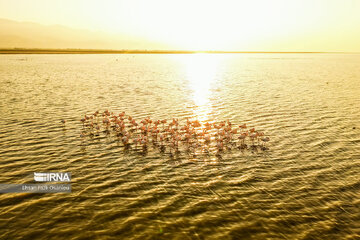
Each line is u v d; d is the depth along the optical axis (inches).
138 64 7263.8
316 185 946.7
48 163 1085.8
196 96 2544.3
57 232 693.9
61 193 879.7
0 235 676.7
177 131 1380.4
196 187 935.0
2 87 2795.3
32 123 1585.9
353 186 938.7
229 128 1376.7
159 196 875.4
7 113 1784.0
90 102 2191.2
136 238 676.7
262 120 1716.3
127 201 844.0
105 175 1008.2
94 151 1218.0
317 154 1205.7
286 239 680.4
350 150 1246.3
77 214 772.6
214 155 1198.9
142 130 1432.1
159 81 3661.4
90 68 5477.4
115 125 1533.0
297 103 2214.6
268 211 798.5
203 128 1562.5
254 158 1168.2
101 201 840.3
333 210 804.0
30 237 673.0
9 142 1285.7
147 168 1072.2
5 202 823.1
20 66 5447.8
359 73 4864.7
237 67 6860.2
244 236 690.2
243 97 2491.4
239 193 898.1
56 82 3287.4
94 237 677.9
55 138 1357.0
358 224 740.7
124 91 2765.7
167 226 725.9
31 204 816.9
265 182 969.5
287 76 4414.4
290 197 873.5
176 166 1094.4
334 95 2566.4
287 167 1084.5
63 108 1963.6
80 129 1502.2
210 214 781.9
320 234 700.0
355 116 1809.8
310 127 1574.8
